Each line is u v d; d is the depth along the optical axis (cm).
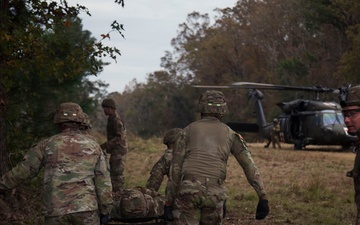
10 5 912
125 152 1054
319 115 2556
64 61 885
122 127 1051
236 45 7819
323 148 2817
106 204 508
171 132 730
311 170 1697
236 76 7956
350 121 434
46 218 493
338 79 5588
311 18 5422
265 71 7081
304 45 6259
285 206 1055
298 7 6109
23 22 920
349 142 2525
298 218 954
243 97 7281
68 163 498
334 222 911
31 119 1088
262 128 3131
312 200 1139
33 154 505
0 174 895
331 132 2503
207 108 561
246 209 1028
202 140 545
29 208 923
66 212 484
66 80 1087
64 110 520
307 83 5728
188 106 8762
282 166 1808
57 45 919
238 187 1334
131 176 1530
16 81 1014
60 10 885
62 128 524
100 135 2619
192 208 530
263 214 547
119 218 678
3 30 803
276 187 1313
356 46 4591
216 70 8256
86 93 1648
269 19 6750
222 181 540
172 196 547
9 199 905
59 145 504
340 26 5384
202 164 536
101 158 514
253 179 548
